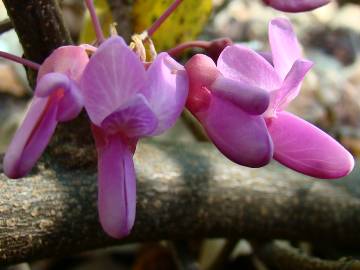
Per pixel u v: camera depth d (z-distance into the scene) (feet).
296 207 0.20
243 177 0.19
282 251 0.20
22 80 0.34
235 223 0.19
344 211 0.20
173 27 0.19
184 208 0.18
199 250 0.25
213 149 0.20
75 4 0.33
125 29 0.19
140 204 0.17
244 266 0.27
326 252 0.25
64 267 0.27
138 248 0.27
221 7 0.28
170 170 0.18
